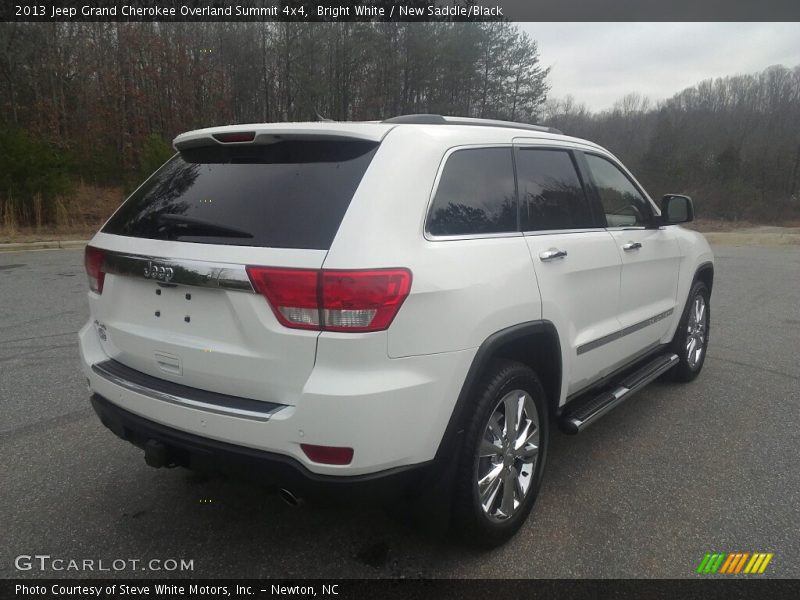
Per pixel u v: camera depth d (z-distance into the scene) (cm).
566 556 275
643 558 273
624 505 318
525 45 3453
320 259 214
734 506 318
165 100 2733
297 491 228
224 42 3031
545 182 322
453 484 253
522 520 292
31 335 636
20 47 2616
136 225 273
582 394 358
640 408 458
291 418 217
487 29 3353
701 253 497
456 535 269
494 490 273
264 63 3139
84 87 2673
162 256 244
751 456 377
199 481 339
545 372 312
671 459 372
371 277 213
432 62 3192
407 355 224
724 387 507
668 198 421
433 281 229
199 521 301
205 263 230
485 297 250
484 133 291
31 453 366
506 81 3475
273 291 217
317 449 217
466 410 254
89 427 404
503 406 275
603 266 341
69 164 2073
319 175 240
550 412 324
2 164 1664
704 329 526
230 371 233
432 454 239
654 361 446
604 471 356
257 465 228
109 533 290
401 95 3259
